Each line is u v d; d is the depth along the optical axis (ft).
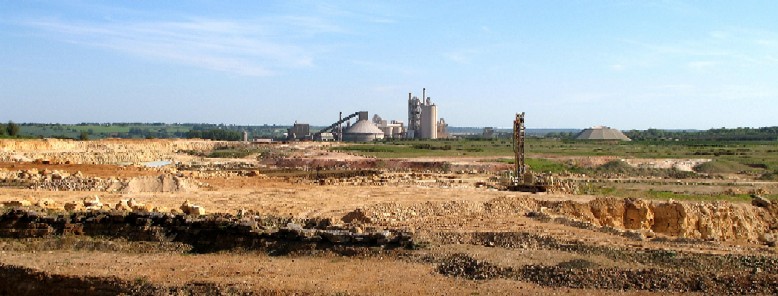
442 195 186.39
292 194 187.62
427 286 91.35
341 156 409.08
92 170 221.66
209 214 128.26
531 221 135.74
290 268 100.17
